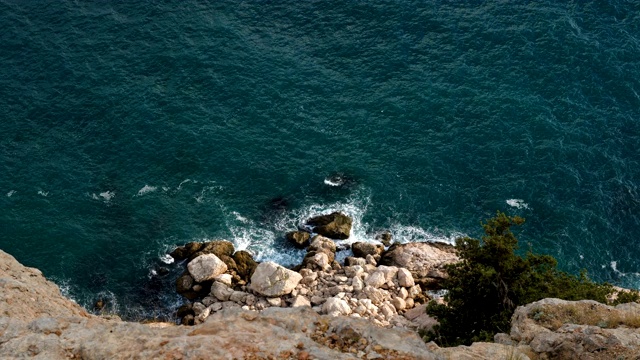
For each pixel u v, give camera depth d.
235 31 92.75
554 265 48.62
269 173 77.88
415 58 88.62
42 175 76.38
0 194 74.25
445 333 47.72
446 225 72.88
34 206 73.69
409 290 65.75
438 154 78.56
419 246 70.38
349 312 61.72
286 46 91.00
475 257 49.09
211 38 91.62
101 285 68.25
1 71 86.62
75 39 90.94
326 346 19.88
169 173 77.75
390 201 75.19
